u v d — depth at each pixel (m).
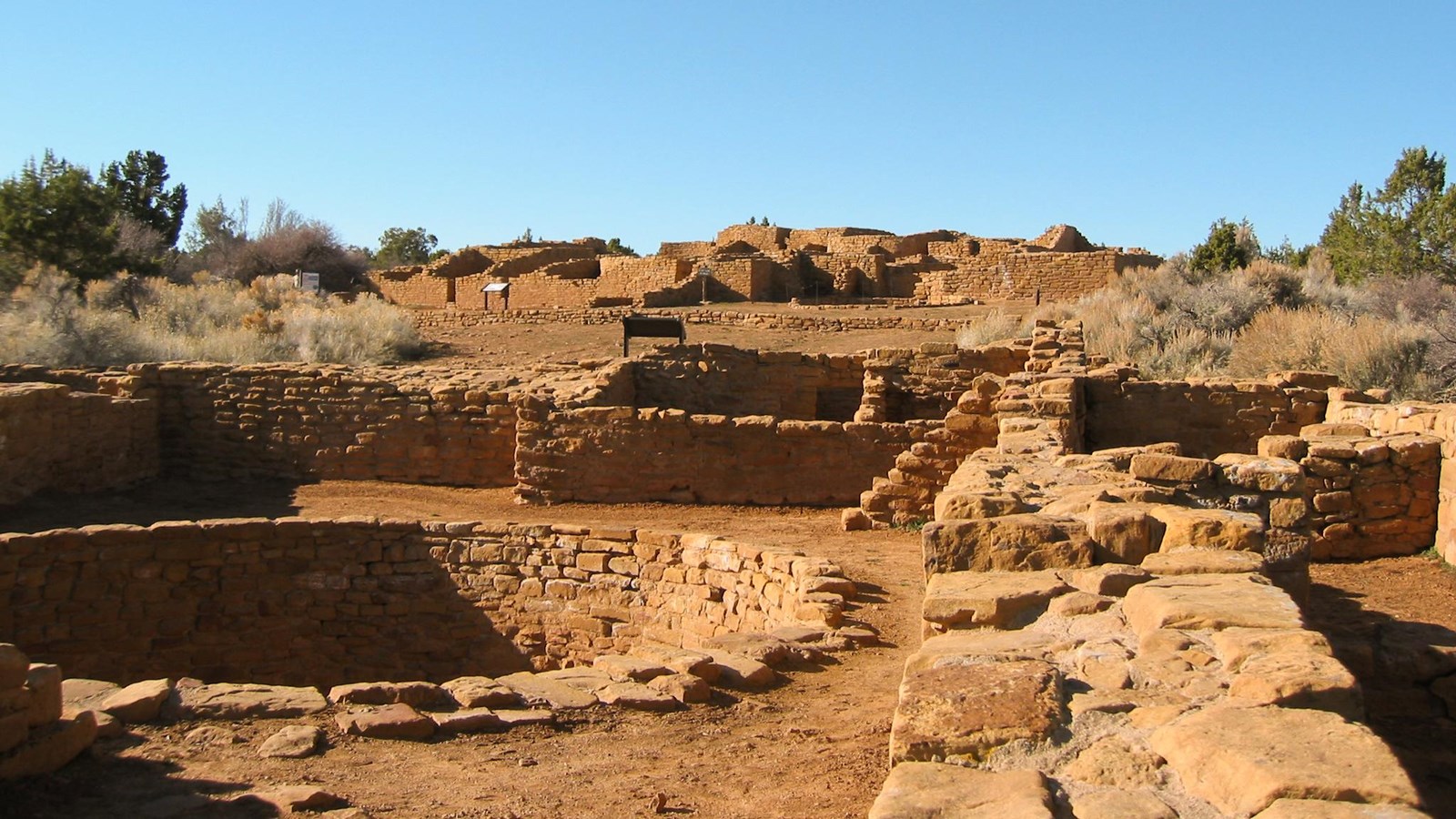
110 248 39.97
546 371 20.92
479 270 57.22
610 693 7.51
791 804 5.37
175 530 12.99
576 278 50.78
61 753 5.75
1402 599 10.20
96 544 12.63
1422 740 6.73
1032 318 31.34
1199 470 7.82
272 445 19.89
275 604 13.35
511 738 6.69
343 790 5.66
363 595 13.54
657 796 5.38
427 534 13.70
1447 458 11.73
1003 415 14.27
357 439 19.58
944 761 3.91
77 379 20.69
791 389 21.59
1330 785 3.29
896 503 15.45
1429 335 22.61
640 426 17.30
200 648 13.01
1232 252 38.34
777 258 49.00
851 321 33.56
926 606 5.57
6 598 12.11
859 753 6.15
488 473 19.06
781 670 8.53
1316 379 16.95
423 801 5.51
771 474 17.12
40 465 17.09
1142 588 5.41
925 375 20.62
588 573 13.23
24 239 38.19
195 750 6.23
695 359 21.53
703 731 6.87
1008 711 4.12
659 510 16.94
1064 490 7.80
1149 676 4.41
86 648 12.48
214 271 57.28
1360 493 12.07
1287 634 4.55
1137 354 25.73
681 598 12.55
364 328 30.09
